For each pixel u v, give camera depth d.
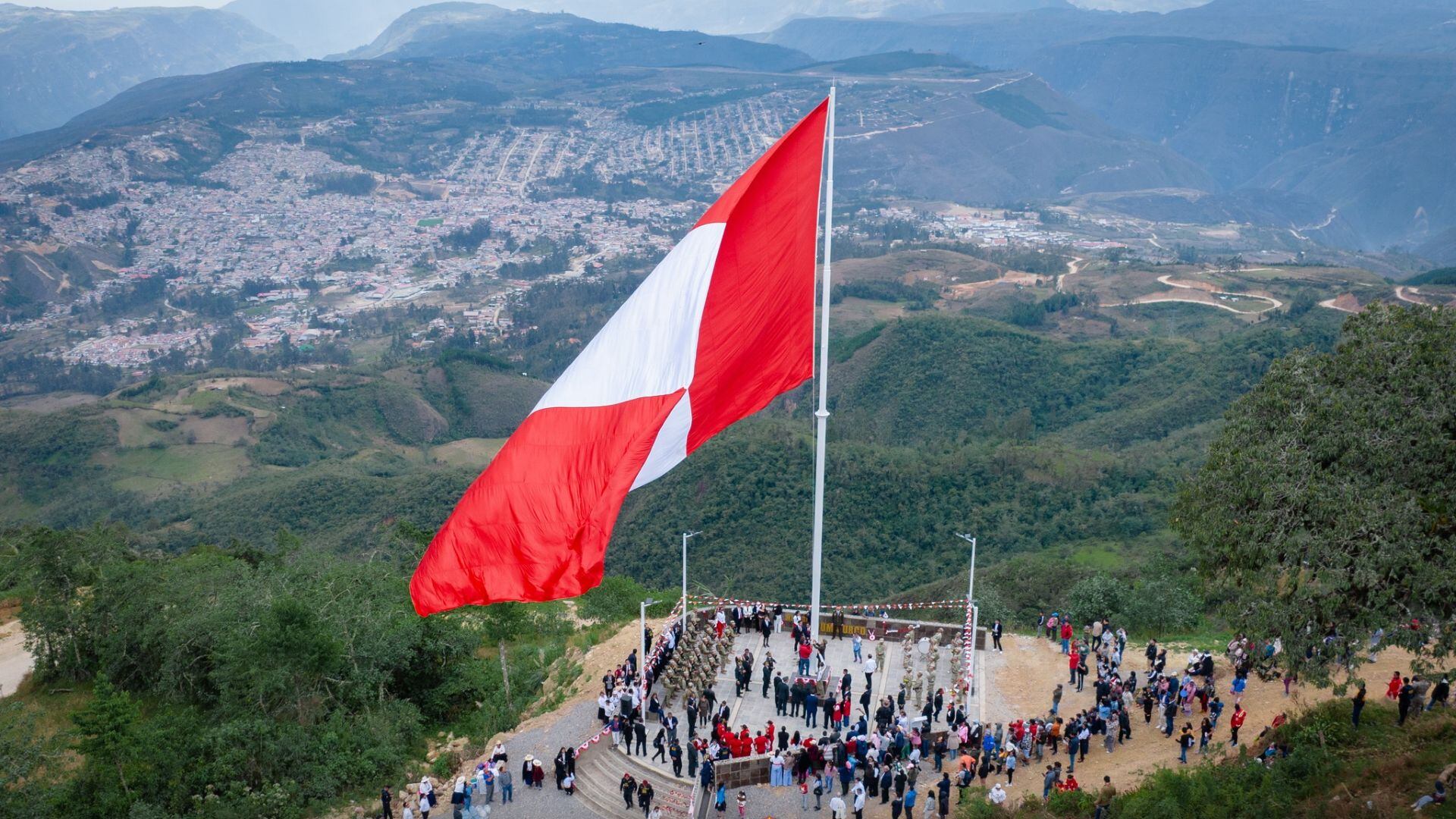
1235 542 32.59
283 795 36.09
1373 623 28.75
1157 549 88.88
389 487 138.50
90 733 35.75
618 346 26.47
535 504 24.59
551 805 34.59
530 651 50.00
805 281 28.12
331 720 41.16
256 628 43.03
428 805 34.78
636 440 25.67
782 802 33.19
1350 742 29.86
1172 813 27.84
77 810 35.44
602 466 25.19
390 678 45.62
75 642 50.81
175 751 38.34
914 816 32.91
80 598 52.50
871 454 113.44
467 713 46.78
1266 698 37.62
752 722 37.12
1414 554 27.38
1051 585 80.00
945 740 35.62
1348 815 25.53
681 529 106.25
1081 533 99.31
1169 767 32.25
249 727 38.91
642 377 26.47
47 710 48.25
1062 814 30.52
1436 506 29.09
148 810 34.47
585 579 24.20
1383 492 28.84
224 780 37.31
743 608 45.06
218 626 45.12
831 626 44.22
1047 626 47.97
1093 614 53.16
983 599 60.03
